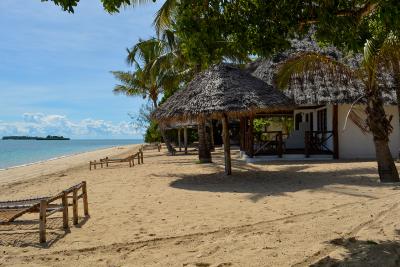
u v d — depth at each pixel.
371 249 5.08
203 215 7.38
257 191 9.76
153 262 4.97
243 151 21.17
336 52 16.56
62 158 33.72
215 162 18.73
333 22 5.35
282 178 11.81
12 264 5.05
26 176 18.67
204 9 5.68
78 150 61.03
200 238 5.93
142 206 8.49
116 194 10.34
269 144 17.48
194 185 11.32
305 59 10.92
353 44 5.75
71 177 15.62
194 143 44.06
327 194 8.88
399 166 13.65
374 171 12.38
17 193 12.26
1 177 19.00
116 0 4.81
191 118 12.13
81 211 8.25
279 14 5.50
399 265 4.59
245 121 19.86
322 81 15.82
